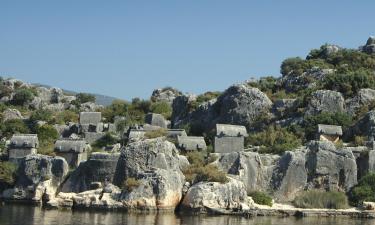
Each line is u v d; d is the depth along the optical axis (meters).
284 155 95.19
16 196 92.38
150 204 82.69
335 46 161.38
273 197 92.75
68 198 86.50
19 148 104.81
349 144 103.12
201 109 130.00
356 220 83.94
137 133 111.88
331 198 90.94
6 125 132.75
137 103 158.38
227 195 84.81
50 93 177.00
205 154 102.69
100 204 83.56
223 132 106.19
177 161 91.44
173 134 109.62
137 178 86.75
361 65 143.12
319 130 106.38
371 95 118.25
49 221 71.75
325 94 116.69
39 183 91.50
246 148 107.56
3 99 170.12
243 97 122.69
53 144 115.94
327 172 94.62
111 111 149.75
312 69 138.50
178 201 85.75
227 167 94.19
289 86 134.88
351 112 115.94
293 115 117.31
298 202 91.19
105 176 91.12
